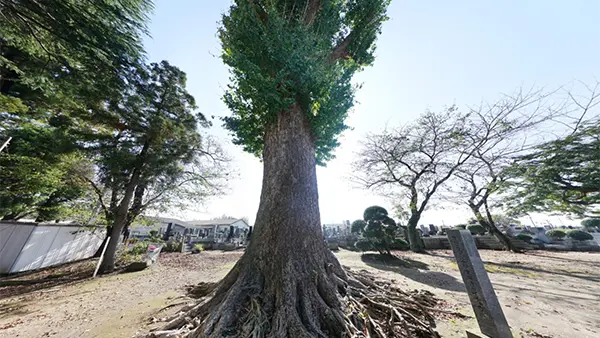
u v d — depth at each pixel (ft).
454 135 41.52
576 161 25.07
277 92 14.57
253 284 10.51
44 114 29.27
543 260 31.04
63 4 15.42
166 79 37.88
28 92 26.37
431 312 11.73
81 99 26.55
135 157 31.96
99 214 34.09
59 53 19.02
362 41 22.99
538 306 12.92
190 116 40.14
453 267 26.25
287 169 13.47
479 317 8.73
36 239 30.22
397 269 25.35
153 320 11.19
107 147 30.37
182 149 36.96
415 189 47.09
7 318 12.70
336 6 21.62
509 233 54.54
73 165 29.45
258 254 11.44
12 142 28.22
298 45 14.71
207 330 8.30
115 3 17.46
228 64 16.88
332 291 10.44
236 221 107.76
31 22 16.26
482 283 8.80
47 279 24.67
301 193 12.89
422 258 33.78
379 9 22.95
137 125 33.22
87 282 22.70
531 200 32.63
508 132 36.83
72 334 10.37
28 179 24.66
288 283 9.91
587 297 14.56
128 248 39.88
